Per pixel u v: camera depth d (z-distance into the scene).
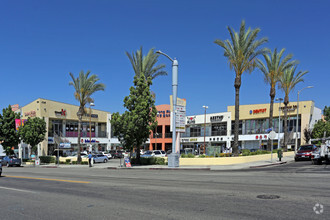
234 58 27.61
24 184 13.89
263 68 35.72
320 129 44.75
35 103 53.78
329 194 8.70
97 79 38.59
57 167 35.06
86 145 60.50
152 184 12.41
